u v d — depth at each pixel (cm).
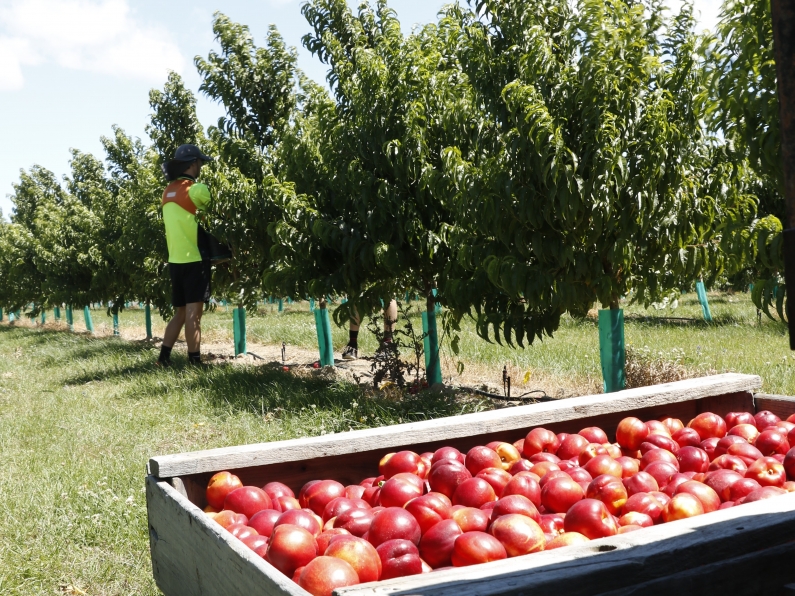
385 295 875
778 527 184
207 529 220
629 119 554
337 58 934
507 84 587
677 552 171
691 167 566
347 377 1012
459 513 251
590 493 268
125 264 1673
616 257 550
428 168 720
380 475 321
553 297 588
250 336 1791
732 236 472
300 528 225
